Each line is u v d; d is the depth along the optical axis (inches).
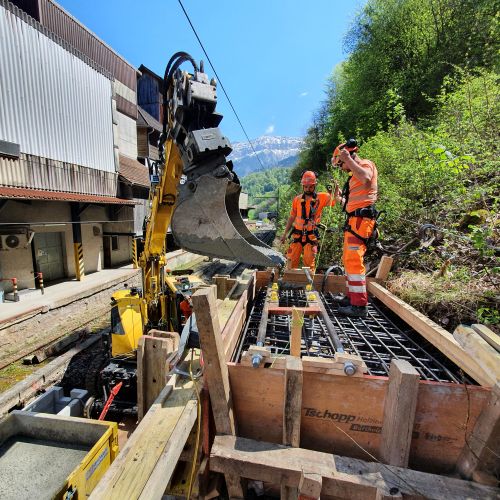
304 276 139.8
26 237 331.6
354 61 531.8
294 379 58.4
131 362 162.2
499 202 139.1
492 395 52.7
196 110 80.6
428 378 79.4
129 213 509.0
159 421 57.9
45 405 159.0
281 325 110.0
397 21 443.5
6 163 291.9
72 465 111.0
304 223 155.2
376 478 52.0
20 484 103.4
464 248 134.2
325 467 54.6
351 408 61.0
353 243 111.1
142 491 43.4
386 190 199.9
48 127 336.8
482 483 51.9
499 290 100.9
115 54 503.8
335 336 82.0
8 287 321.7
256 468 56.4
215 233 74.3
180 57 94.5
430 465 59.2
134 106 567.2
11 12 292.2
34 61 317.4
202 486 65.1
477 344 59.6
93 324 313.6
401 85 395.5
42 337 279.4
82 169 387.5
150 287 167.5
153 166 137.4
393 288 126.0
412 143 211.2
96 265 456.4
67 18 400.2
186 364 77.6
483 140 169.5
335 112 644.1
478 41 329.4
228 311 110.2
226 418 61.7
